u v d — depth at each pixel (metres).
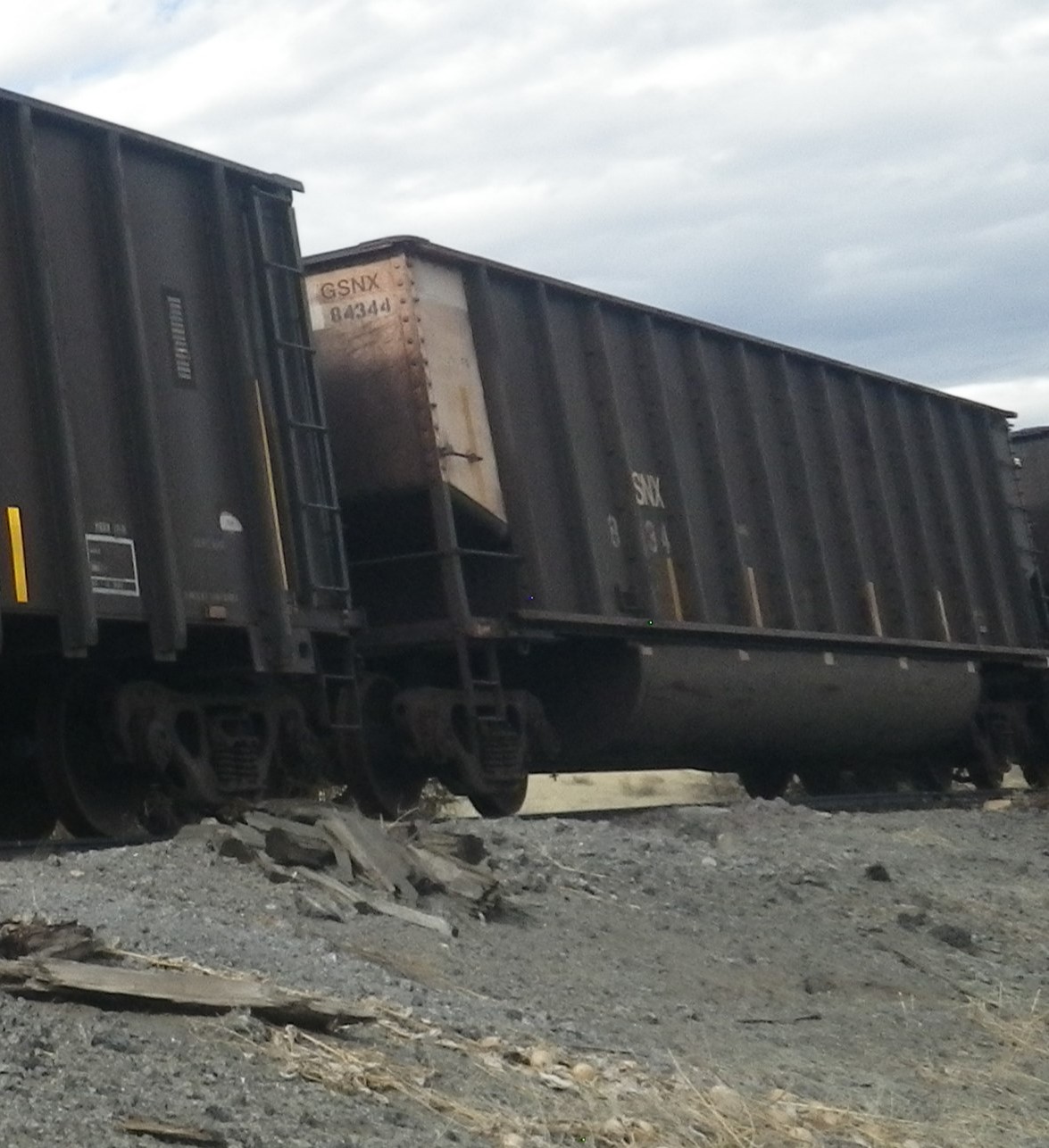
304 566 12.96
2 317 10.99
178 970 6.48
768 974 9.16
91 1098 5.02
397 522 14.79
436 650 14.79
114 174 11.88
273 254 13.46
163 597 11.61
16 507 10.86
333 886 8.73
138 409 11.73
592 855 10.46
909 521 22.08
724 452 18.59
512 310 15.92
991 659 23.34
